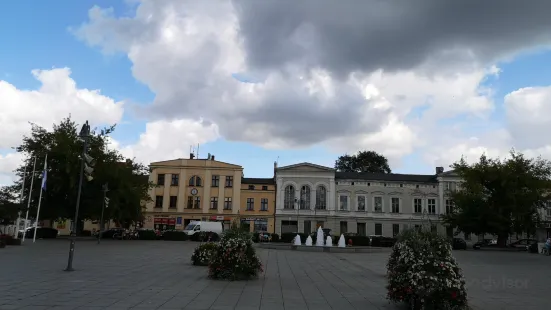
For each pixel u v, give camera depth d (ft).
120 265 60.90
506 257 109.50
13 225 167.43
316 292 41.45
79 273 50.14
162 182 223.51
